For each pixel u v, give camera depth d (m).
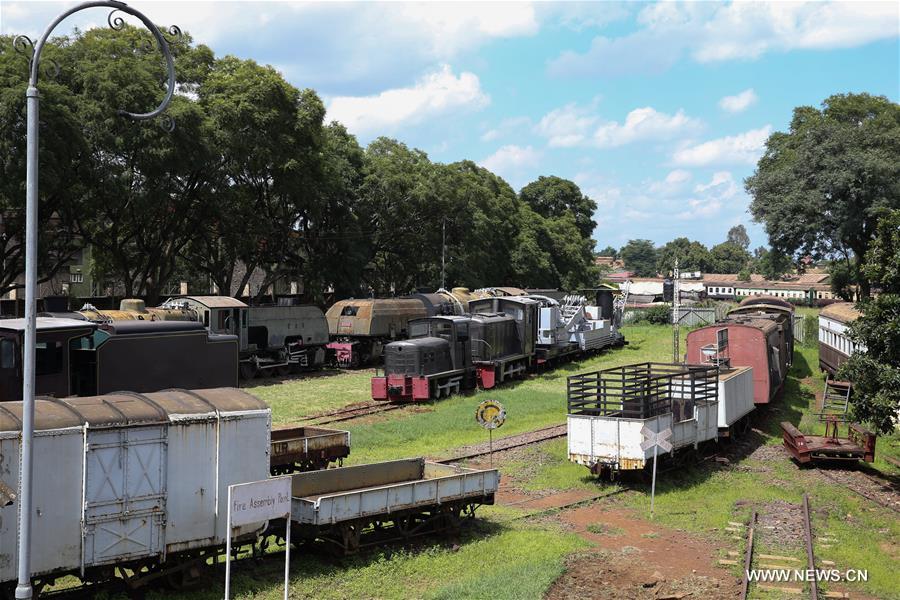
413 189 60.78
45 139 35.81
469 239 68.12
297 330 44.56
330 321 49.12
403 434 27.91
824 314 45.84
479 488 17.72
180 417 13.68
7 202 37.59
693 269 187.12
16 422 12.06
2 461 11.79
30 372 11.44
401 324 50.16
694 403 24.02
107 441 12.80
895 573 16.36
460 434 28.59
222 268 53.56
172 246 48.34
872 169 54.84
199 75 47.78
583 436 22.05
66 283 62.59
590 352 53.66
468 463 23.89
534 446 26.31
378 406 33.94
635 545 17.50
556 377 44.19
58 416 12.52
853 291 71.94
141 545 13.12
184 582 13.70
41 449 12.15
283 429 21.44
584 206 110.94
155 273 48.28
